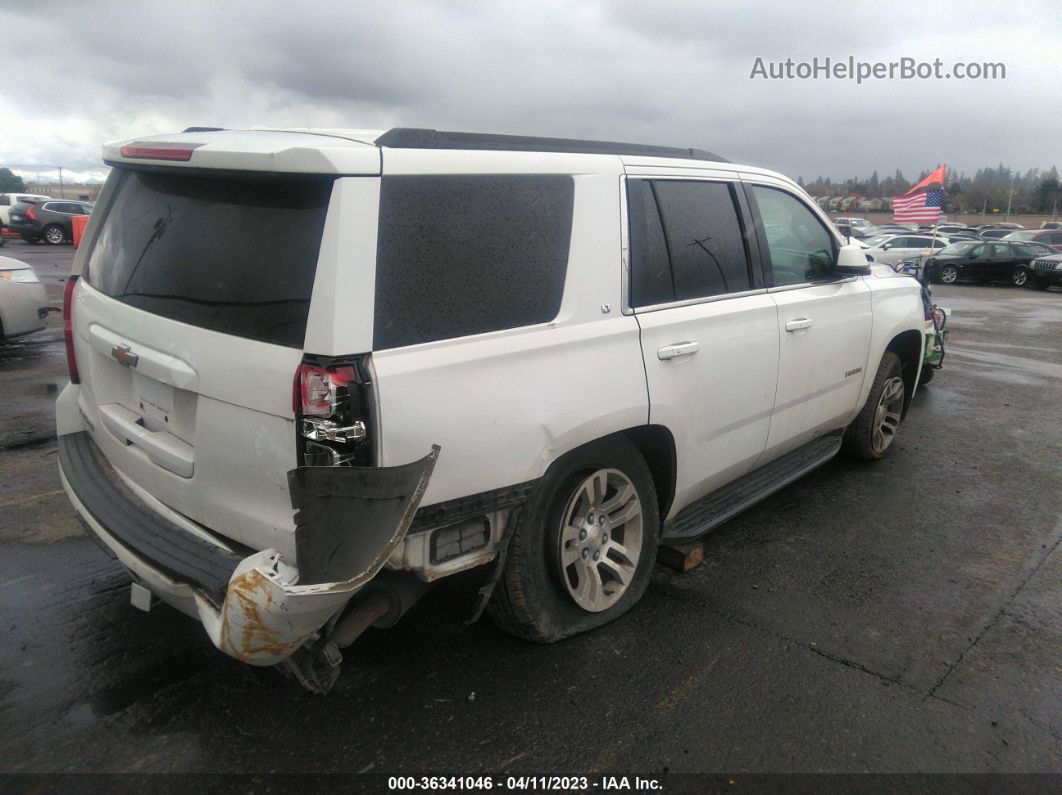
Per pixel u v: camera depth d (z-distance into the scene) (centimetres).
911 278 562
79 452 332
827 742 272
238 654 223
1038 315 1656
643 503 343
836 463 570
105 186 327
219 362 246
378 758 260
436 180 250
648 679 305
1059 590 385
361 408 228
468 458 257
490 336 265
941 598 375
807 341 425
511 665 311
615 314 309
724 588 380
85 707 281
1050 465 575
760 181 411
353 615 262
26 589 362
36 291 886
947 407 752
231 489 254
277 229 241
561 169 292
